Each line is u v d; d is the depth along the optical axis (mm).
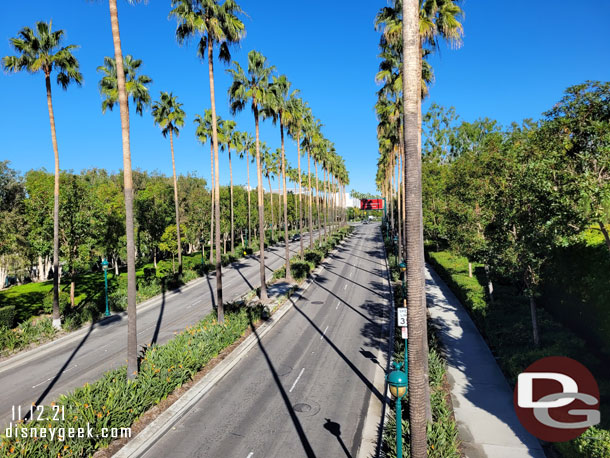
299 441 9898
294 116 31969
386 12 15867
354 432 10305
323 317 22016
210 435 10211
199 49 20375
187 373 13141
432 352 13227
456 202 21266
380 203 86812
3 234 29953
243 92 24594
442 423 9211
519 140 16156
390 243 53219
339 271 37812
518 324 15086
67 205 24484
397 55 20000
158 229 41250
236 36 20078
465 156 23094
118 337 19516
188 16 18188
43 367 15828
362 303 25266
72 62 21703
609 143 9203
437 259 32656
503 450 8594
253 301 25078
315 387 13102
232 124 44469
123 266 53281
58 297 21359
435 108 55938
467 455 8438
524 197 11359
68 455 8234
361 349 16797
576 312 13117
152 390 11273
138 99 27750
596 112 9719
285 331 19453
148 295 28422
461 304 22562
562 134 10188
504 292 21203
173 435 10211
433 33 13789
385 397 12250
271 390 12891
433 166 38531
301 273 32812
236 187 68312
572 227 9484
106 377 11703
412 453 6480
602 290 10602
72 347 18281
